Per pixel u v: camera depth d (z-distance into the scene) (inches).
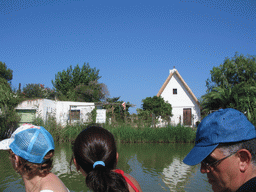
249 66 1024.9
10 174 269.1
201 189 222.1
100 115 725.3
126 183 58.2
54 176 71.0
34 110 757.9
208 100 915.4
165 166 323.6
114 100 1373.0
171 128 649.0
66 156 397.4
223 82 1040.2
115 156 62.9
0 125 640.4
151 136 628.4
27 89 1246.3
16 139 67.8
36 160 66.3
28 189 68.8
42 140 68.0
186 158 50.1
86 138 61.0
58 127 629.6
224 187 47.3
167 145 579.2
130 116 760.3
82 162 60.2
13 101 733.3
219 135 45.8
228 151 45.4
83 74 1562.5
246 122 46.5
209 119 49.2
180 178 260.5
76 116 781.9
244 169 45.0
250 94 705.0
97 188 54.1
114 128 661.9
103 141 60.8
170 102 1148.5
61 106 874.8
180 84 1153.4
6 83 805.2
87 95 1382.9
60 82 1557.6
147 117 771.4
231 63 1054.4
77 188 220.7
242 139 44.7
